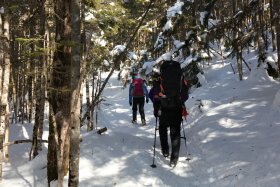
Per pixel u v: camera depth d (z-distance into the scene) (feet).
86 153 20.03
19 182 17.75
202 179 18.26
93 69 28.86
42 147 22.79
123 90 66.59
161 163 20.29
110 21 31.73
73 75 14.11
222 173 18.15
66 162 17.56
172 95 20.77
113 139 22.00
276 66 39.63
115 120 40.32
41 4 20.12
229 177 17.40
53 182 17.17
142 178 17.97
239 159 18.94
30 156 20.56
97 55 27.55
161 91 21.07
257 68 41.93
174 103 20.72
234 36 43.45
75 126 14.23
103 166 18.92
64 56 17.13
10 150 22.68
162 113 20.98
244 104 29.40
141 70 54.08
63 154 17.28
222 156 20.08
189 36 48.96
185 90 21.20
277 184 15.15
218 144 21.88
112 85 73.51
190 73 49.65
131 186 17.19
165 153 21.36
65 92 17.12
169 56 51.44
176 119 20.80
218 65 58.70
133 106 38.06
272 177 15.85
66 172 17.60
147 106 47.42
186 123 33.30
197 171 19.34
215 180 17.76
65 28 16.96
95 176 17.89
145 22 40.16
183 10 46.09
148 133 32.30
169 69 21.35
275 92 31.19
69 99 17.24
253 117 25.43
